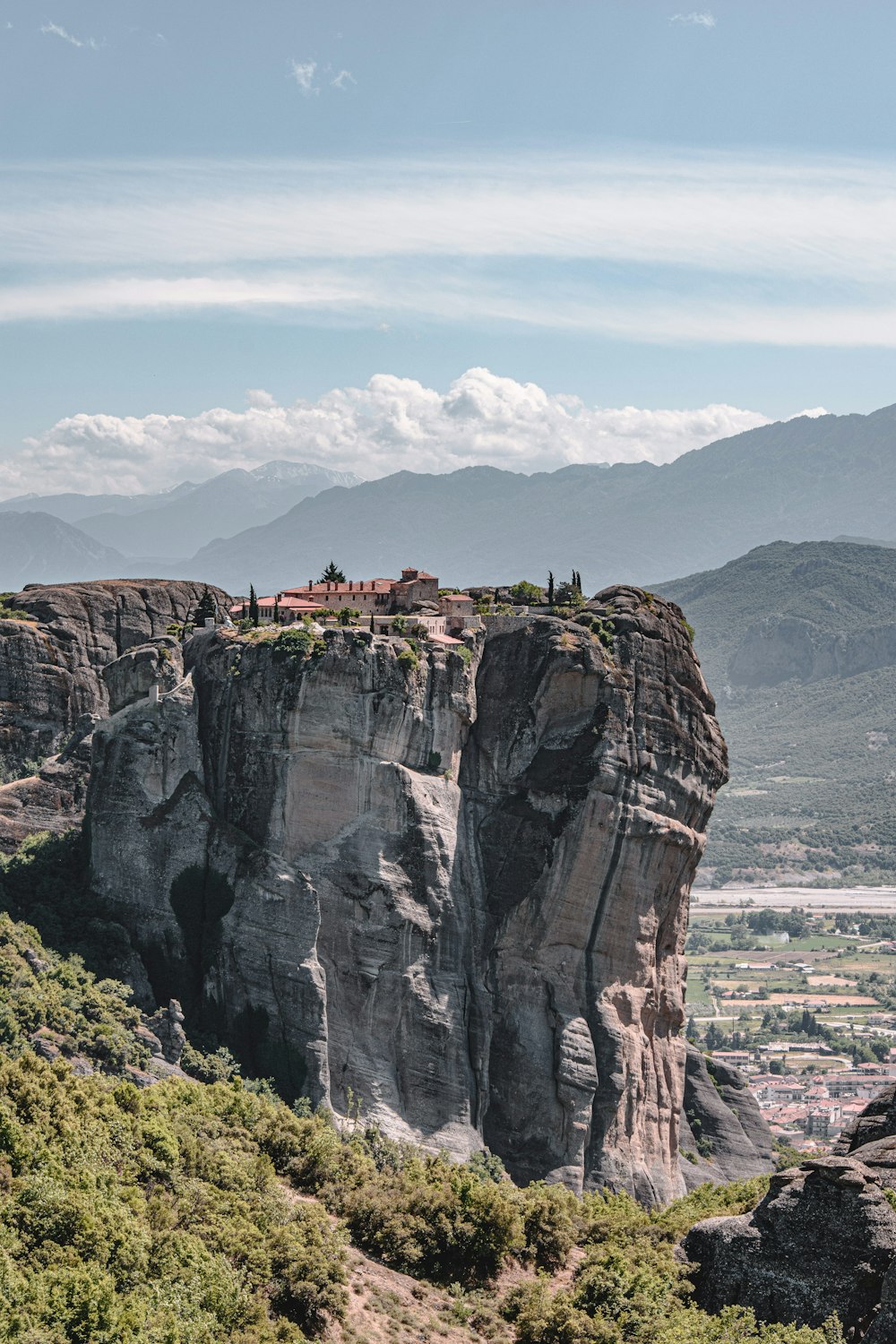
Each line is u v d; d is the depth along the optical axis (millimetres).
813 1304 145375
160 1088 186750
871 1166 153375
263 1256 149625
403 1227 169875
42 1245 138750
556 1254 174375
